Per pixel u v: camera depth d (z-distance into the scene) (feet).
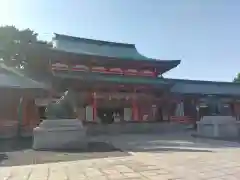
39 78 105.60
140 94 111.75
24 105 88.07
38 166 34.55
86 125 97.66
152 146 56.29
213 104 86.58
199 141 66.85
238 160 37.22
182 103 120.26
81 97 100.12
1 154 45.47
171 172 29.50
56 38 124.26
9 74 87.76
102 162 36.42
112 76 112.78
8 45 110.63
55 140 52.85
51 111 56.59
